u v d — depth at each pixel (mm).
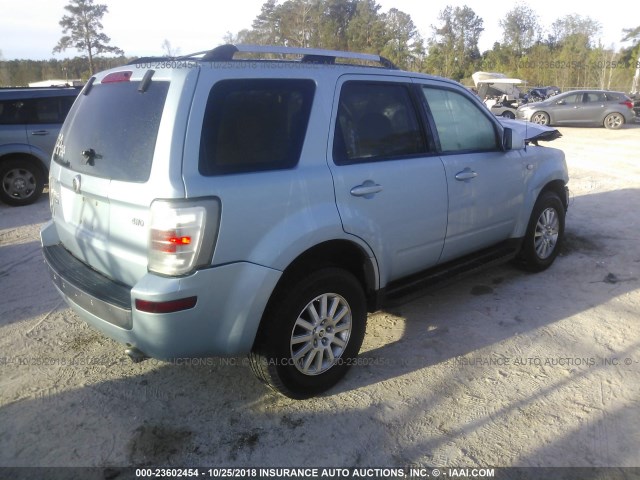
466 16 58500
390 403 3229
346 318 3371
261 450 2857
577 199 8344
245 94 2889
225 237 2691
